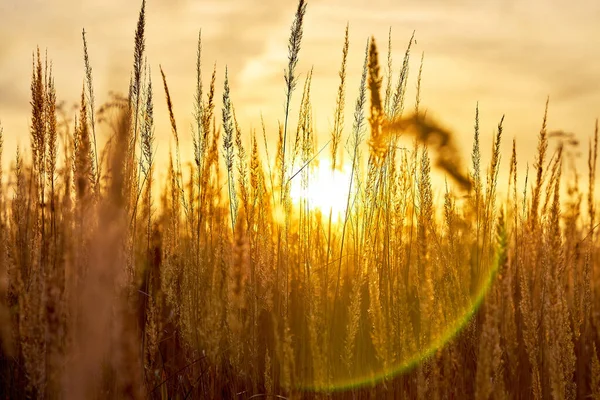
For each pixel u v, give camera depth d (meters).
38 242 2.66
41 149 2.89
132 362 1.74
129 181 2.65
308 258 2.86
